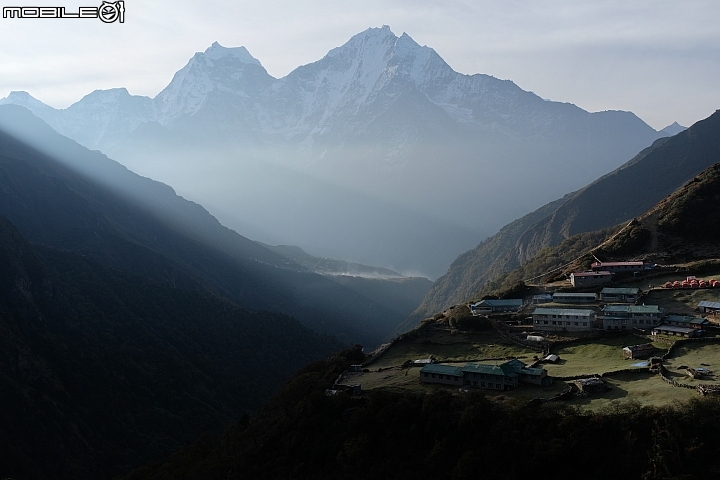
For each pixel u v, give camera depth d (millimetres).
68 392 199375
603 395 105375
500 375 116500
